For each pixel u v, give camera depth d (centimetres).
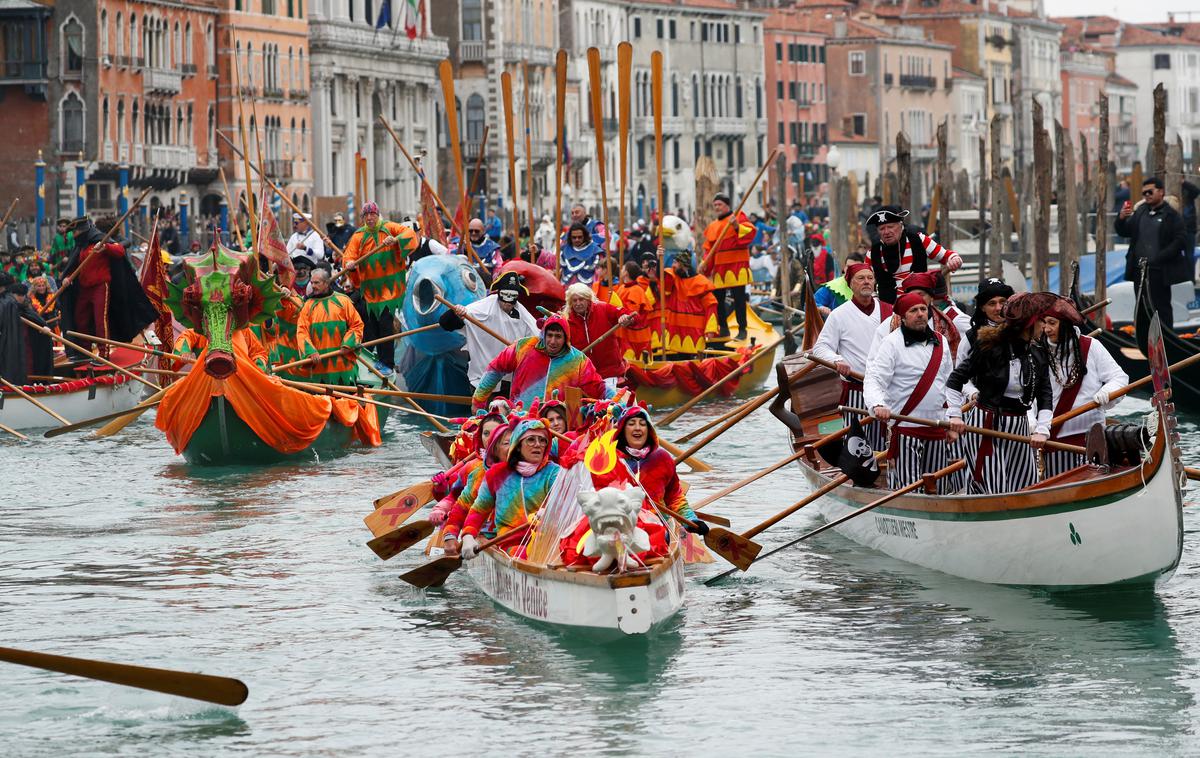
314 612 3581
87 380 6938
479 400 4231
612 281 7675
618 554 3266
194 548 4266
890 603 3566
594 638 3275
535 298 5266
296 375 6100
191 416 5556
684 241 8912
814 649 3247
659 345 7688
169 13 19962
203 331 5628
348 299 6128
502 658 3216
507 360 4188
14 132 18700
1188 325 6550
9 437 6569
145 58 19562
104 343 6525
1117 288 7819
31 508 4878
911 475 3797
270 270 6494
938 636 3312
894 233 4169
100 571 4012
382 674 3133
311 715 2916
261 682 3102
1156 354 3269
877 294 4206
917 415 3725
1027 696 2950
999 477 3638
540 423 3562
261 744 2780
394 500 4116
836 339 4059
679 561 3509
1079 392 3528
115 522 4641
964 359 3553
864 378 3731
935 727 2806
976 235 11712
